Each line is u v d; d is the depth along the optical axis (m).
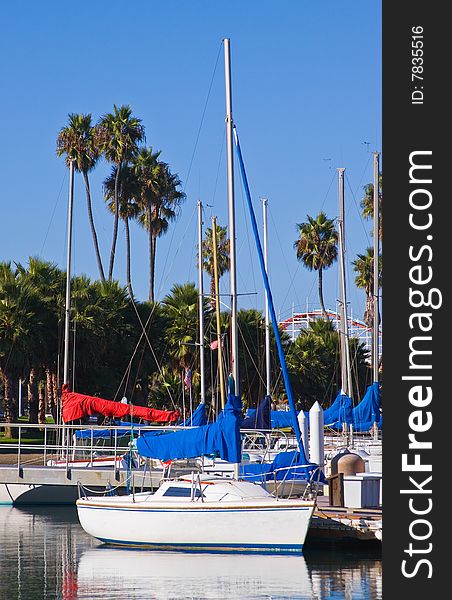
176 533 26.89
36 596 21.78
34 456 49.28
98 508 27.94
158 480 34.53
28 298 55.62
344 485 28.41
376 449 41.44
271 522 26.02
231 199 31.02
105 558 26.12
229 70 31.91
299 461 29.80
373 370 43.28
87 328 57.09
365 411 42.28
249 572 24.00
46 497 38.81
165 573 24.02
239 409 27.17
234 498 26.73
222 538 26.44
